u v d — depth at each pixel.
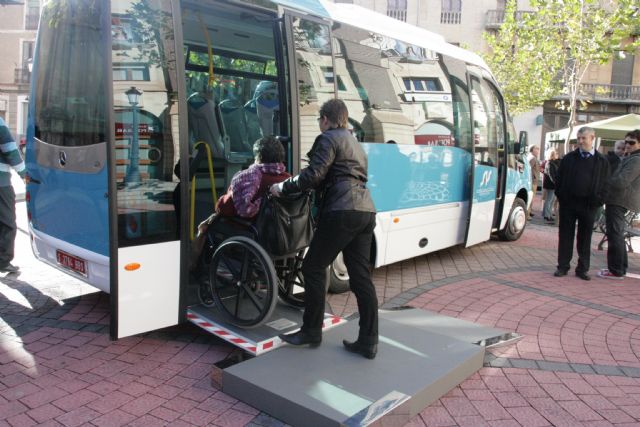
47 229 4.89
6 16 34.53
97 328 4.77
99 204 4.13
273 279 4.02
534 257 8.59
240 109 6.74
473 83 7.84
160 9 4.05
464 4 31.02
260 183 4.34
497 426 3.40
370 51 5.94
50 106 4.74
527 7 30.61
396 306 5.68
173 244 4.16
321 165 3.74
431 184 6.93
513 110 23.02
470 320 5.36
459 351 4.20
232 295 4.71
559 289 6.64
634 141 7.20
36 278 6.20
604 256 9.09
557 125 32.22
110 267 3.87
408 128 6.45
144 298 4.04
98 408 3.46
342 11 5.69
